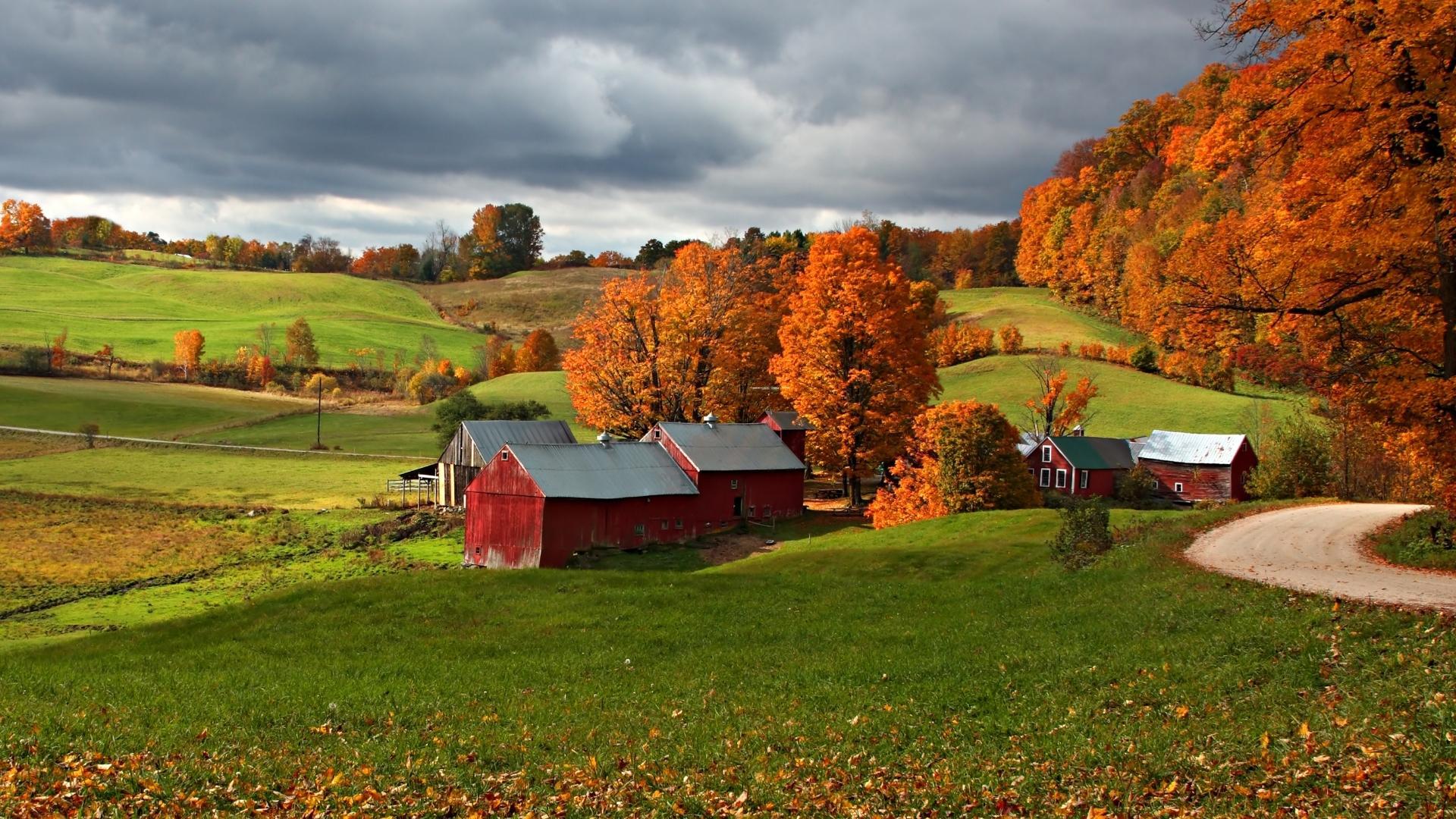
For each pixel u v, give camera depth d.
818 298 74.31
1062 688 21.02
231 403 143.50
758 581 39.44
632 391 84.81
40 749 18.03
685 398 85.12
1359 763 14.34
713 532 69.06
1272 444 72.19
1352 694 17.47
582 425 122.31
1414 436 26.53
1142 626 25.27
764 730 19.83
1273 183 28.14
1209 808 13.73
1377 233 23.55
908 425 73.12
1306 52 23.94
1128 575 31.92
